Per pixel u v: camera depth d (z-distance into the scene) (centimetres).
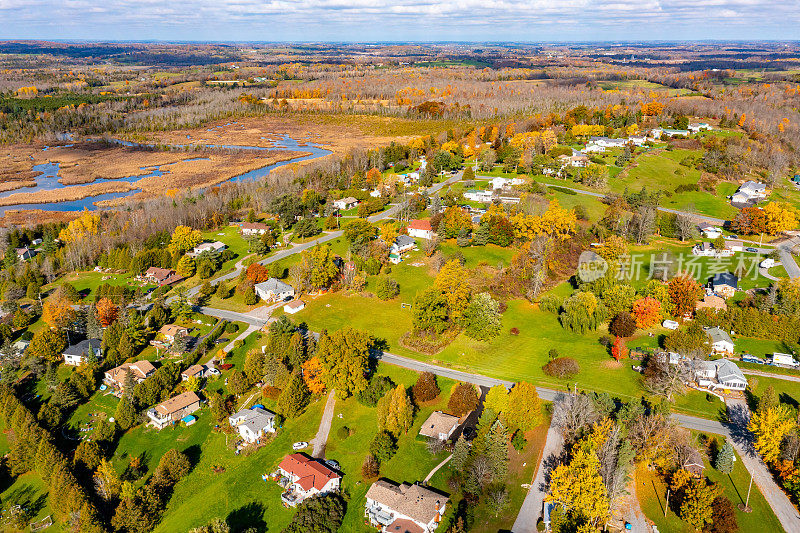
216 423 11469
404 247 19012
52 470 9919
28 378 13075
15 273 18212
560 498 8750
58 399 11844
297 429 11169
